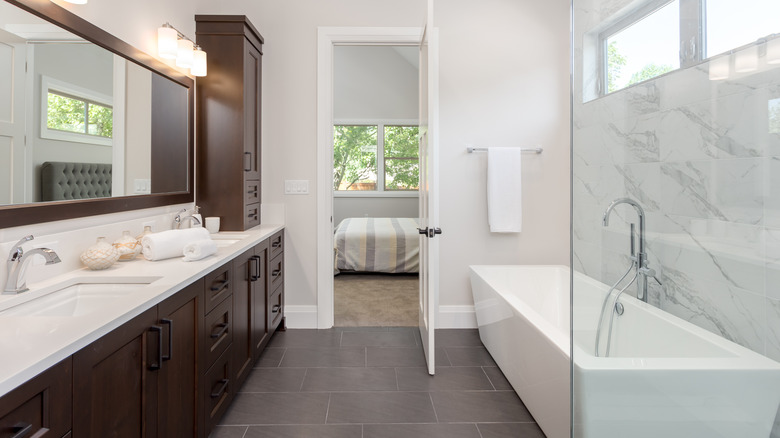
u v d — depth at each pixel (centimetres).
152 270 160
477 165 327
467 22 322
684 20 130
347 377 239
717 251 122
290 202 319
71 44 163
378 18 315
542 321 194
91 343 97
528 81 326
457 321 330
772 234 111
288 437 182
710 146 124
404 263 495
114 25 194
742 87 117
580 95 145
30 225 144
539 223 331
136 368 117
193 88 272
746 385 109
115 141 191
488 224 328
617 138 141
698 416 111
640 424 118
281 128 317
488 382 234
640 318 134
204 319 167
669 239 133
